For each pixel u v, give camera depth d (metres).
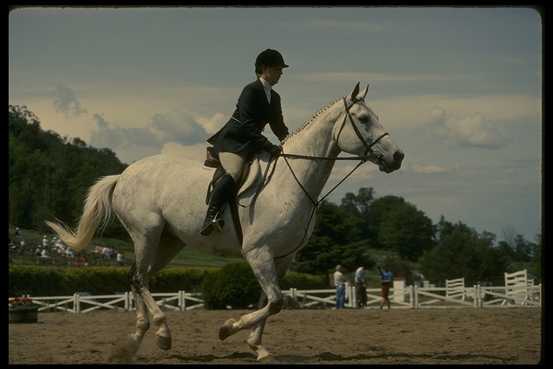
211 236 9.73
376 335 14.58
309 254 58.94
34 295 33.53
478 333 14.63
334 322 19.25
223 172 9.53
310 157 9.34
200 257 71.94
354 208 141.25
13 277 32.84
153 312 10.15
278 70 9.68
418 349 11.36
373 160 9.21
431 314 22.62
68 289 35.00
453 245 64.75
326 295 37.97
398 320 19.67
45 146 88.00
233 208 9.45
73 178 69.94
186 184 9.95
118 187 10.64
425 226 124.88
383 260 71.44
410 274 68.69
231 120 9.62
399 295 32.81
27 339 14.29
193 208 9.80
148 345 12.42
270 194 9.30
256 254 9.24
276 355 10.15
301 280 44.59
